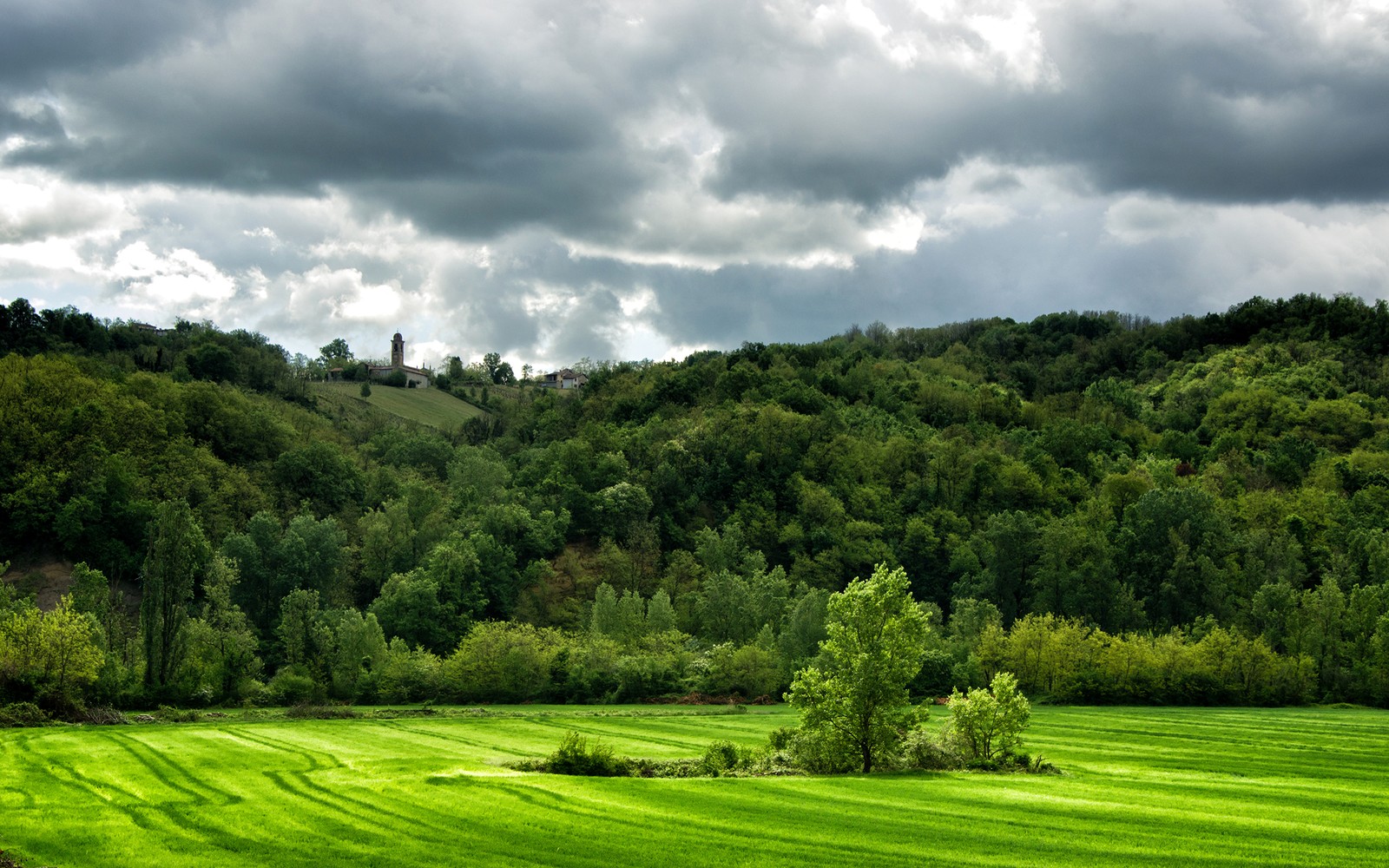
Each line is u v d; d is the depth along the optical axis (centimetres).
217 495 16900
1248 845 3750
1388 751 7344
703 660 12425
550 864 3619
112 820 4388
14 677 8444
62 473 15588
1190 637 13088
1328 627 12238
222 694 10381
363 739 7806
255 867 3606
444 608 14288
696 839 3938
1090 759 6825
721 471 19675
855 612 6031
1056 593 14650
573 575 16488
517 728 8875
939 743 6253
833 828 4109
